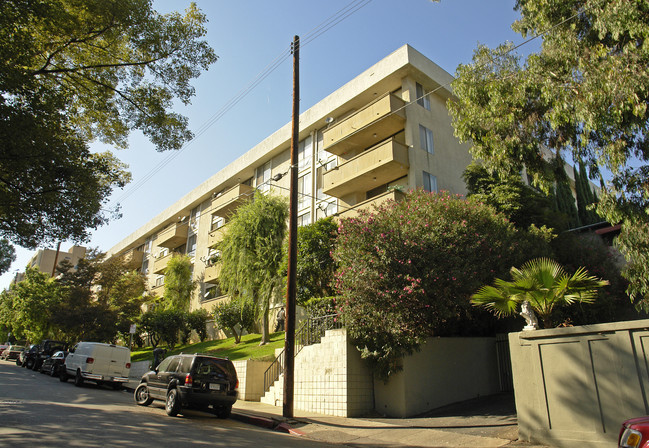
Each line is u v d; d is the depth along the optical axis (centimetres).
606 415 731
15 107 1048
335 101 2589
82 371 1841
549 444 787
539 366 829
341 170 2297
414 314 1159
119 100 1433
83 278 3080
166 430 879
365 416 1180
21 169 1143
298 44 1413
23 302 3731
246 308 2434
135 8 1221
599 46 987
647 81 861
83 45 1316
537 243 1480
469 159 2520
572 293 890
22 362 3138
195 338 3322
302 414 1238
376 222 1261
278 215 2266
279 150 3080
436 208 1313
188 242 4091
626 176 959
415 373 1187
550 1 1057
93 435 757
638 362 712
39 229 1318
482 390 1330
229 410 1202
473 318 1426
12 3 1008
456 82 1293
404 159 2094
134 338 3678
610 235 1833
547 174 1173
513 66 1232
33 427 791
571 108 1002
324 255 1875
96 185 1352
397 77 2306
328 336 1288
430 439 902
